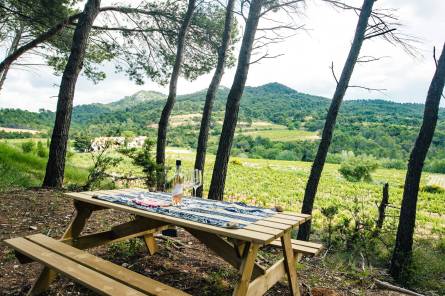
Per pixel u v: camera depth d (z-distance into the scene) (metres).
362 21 6.66
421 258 6.26
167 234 5.50
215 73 8.63
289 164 75.62
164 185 7.62
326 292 3.99
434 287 5.44
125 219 6.20
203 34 12.05
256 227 2.65
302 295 3.81
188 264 4.23
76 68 8.98
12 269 3.73
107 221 5.93
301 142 118.38
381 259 6.59
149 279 2.59
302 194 24.30
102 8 11.52
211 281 3.68
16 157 14.62
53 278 3.28
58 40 13.84
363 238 6.73
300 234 6.89
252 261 2.59
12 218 5.64
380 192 31.70
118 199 3.49
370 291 4.57
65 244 3.27
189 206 3.36
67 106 8.88
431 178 59.53
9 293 3.20
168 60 12.94
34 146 21.16
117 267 2.78
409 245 5.68
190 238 5.62
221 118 154.25
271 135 143.38
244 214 3.15
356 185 38.66
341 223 7.98
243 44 7.42
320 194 26.44
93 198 3.54
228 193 21.86
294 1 7.77
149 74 13.54
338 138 103.69
